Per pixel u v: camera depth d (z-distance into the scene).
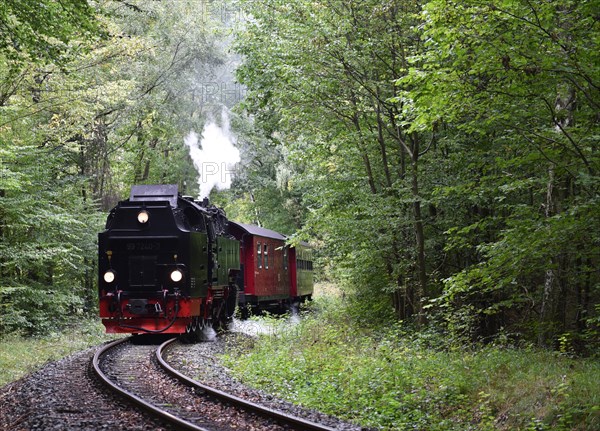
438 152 19.30
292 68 17.84
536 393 9.45
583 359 12.48
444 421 9.34
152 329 18.11
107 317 18.16
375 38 17.72
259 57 19.92
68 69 18.94
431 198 17.98
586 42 11.09
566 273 15.19
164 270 18.16
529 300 16.17
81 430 8.14
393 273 20.16
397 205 18.97
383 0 17.27
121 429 8.16
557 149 12.27
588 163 11.85
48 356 16.31
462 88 11.84
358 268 21.42
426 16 11.55
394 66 18.20
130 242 18.30
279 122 21.19
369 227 18.98
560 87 12.48
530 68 11.22
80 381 11.54
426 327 18.09
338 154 21.53
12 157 19.98
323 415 9.66
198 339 19.64
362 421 9.47
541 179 12.88
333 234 20.30
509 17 10.99
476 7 11.07
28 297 21.67
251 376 12.77
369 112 19.88
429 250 20.47
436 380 11.36
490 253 12.35
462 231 14.01
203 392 10.59
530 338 16.73
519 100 12.09
